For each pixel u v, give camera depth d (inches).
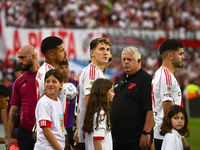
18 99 602.5
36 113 485.1
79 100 569.6
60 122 492.1
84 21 2237.9
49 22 2186.3
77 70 1857.8
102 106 489.4
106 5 2381.9
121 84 605.0
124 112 585.6
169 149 494.0
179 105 539.2
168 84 554.9
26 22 2129.7
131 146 583.5
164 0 2620.6
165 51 582.9
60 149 469.7
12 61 1776.6
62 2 2289.6
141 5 2532.0
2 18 1768.0
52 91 485.1
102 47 560.4
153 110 581.6
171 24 2556.6
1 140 492.4
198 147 1020.5
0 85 558.6
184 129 522.9
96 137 478.6
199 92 2162.9
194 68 2346.2
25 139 568.4
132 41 2025.1
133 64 593.3
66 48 1857.8
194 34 2159.2
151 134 655.1
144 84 585.9
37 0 2208.4
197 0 2733.8
